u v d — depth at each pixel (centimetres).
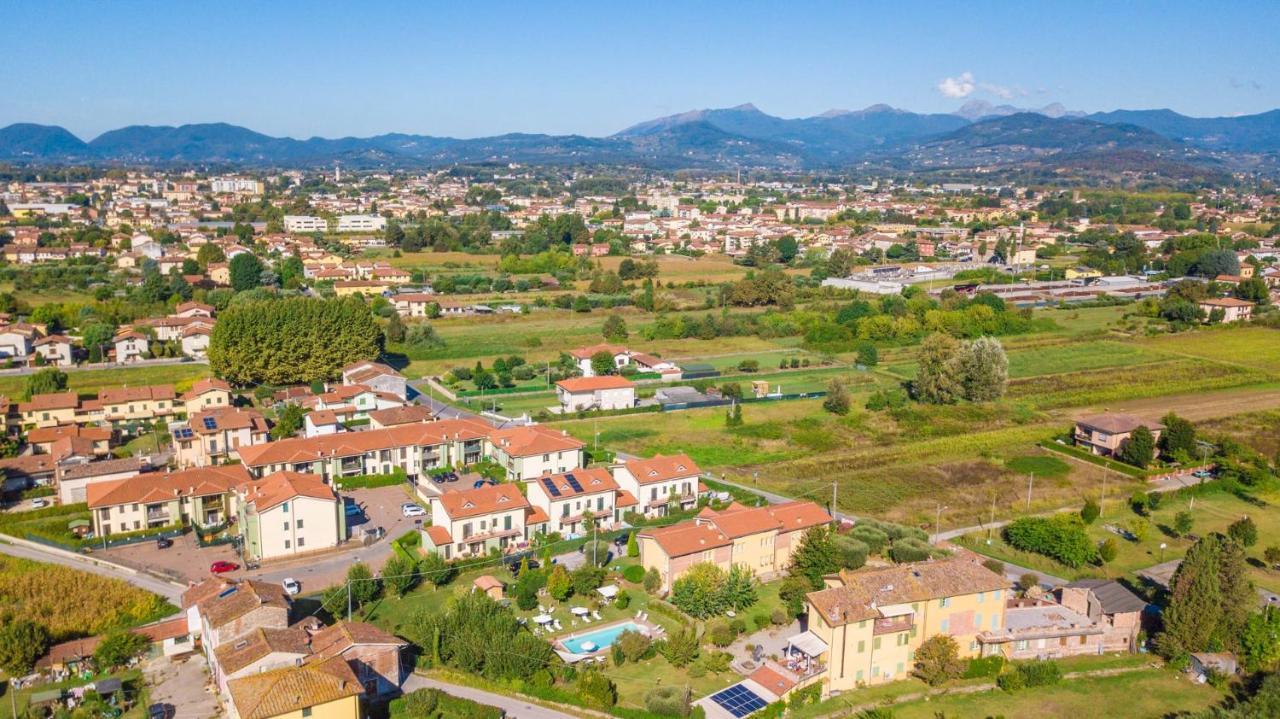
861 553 12712
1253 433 19612
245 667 9169
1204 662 10500
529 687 9800
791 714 9569
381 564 13125
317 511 13462
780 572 13138
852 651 10175
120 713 9381
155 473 15175
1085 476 17200
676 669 10381
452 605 11312
